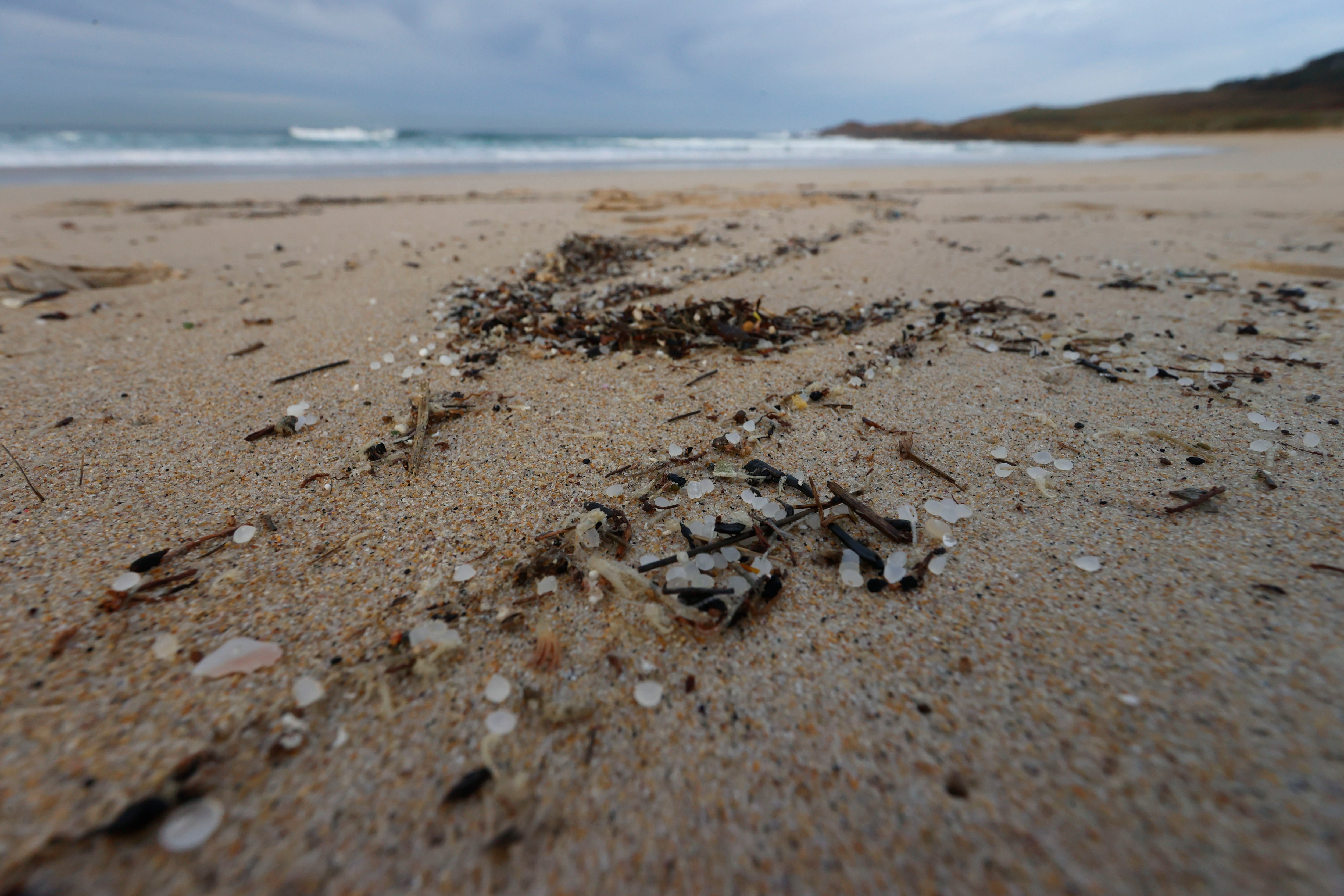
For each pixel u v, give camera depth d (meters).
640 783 0.08
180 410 0.18
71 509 0.13
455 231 0.46
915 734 0.09
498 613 0.11
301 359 0.22
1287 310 0.25
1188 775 0.08
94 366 0.21
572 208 0.60
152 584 0.11
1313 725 0.08
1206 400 0.17
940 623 0.11
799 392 0.19
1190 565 0.11
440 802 0.08
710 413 0.18
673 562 0.12
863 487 0.14
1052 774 0.08
